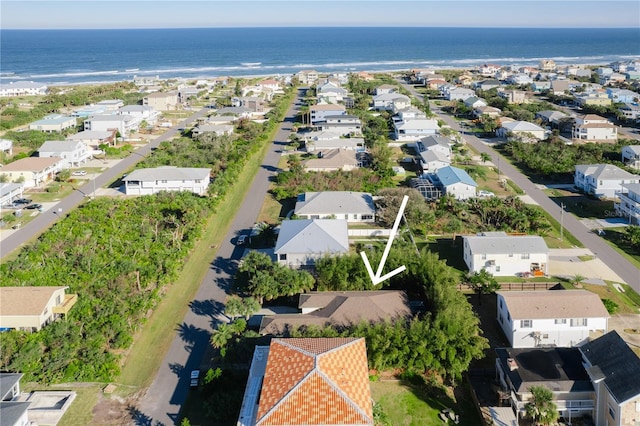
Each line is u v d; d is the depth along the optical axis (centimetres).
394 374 5534
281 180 11956
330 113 18388
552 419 4553
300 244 7775
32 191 11650
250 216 10200
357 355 4869
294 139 15788
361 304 6119
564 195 11156
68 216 9781
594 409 4809
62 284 7375
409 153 14538
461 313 5797
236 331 5869
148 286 7431
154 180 11300
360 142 14925
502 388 5294
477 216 9762
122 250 8419
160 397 5303
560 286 7225
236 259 8375
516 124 16075
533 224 9338
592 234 9188
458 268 7988
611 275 7744
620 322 6506
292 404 4194
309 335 5562
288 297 7044
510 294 6425
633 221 9600
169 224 9538
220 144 14475
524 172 12762
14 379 5138
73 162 13475
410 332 5475
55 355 5716
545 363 5162
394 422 4919
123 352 6019
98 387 5444
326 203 9719
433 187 10725
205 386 5256
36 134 16000
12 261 8075
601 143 15088
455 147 14738
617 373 4638
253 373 5006
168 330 6450
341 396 4244
